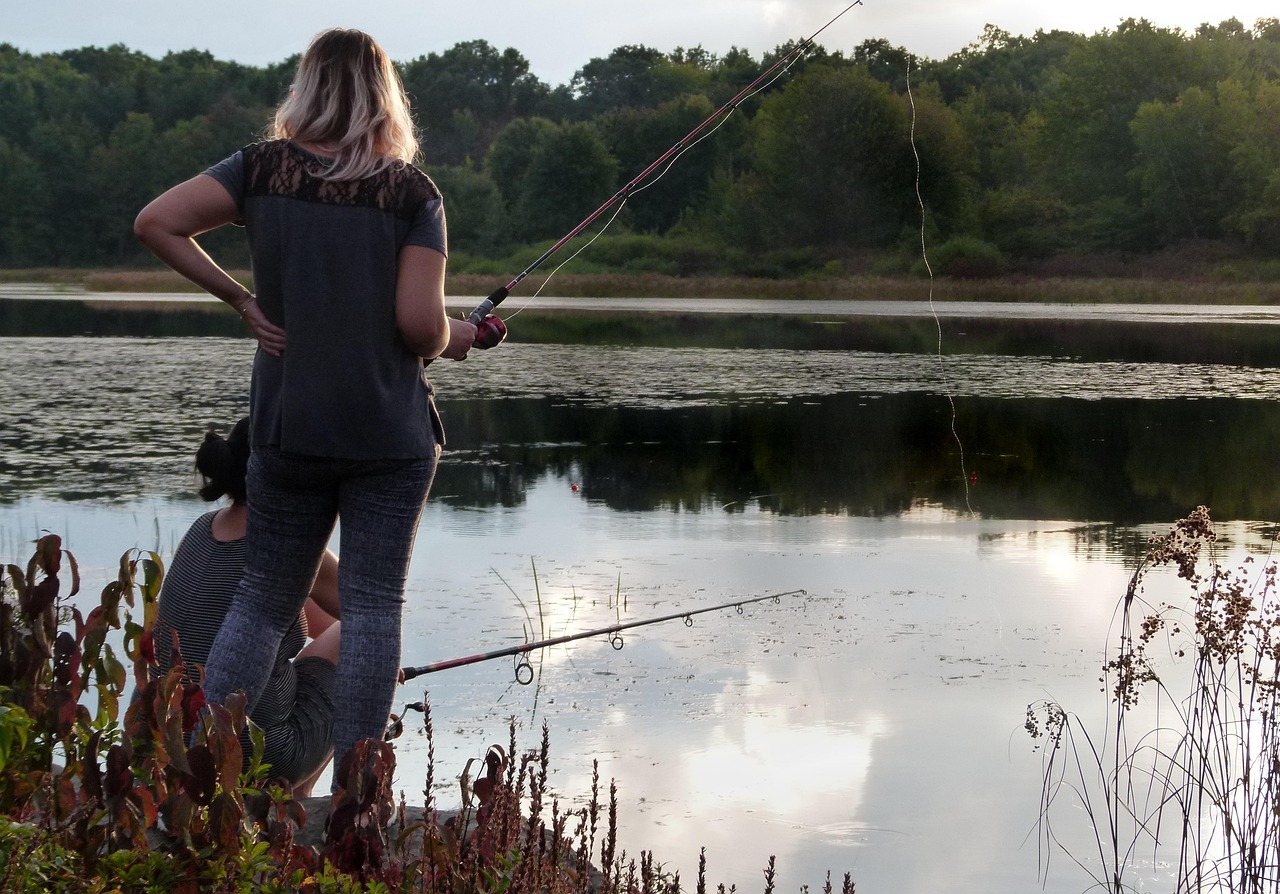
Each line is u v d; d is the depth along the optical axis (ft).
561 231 234.99
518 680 14.89
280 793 6.43
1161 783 12.08
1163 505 26.53
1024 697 14.46
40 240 284.61
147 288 182.50
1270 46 274.16
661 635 16.98
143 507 24.76
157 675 7.01
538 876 6.72
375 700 7.87
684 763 12.58
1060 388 48.32
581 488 28.53
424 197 7.72
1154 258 181.68
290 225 7.53
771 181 188.44
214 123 288.92
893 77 203.51
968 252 170.60
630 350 68.59
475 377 53.16
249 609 8.16
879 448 34.17
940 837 10.90
